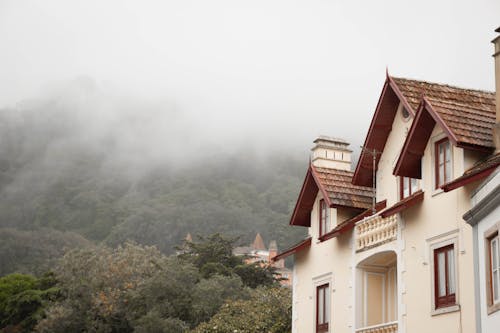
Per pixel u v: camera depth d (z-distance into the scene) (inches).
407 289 849.5
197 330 1636.3
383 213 879.7
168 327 2090.3
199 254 3331.7
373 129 987.9
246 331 1562.5
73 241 7327.8
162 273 2277.3
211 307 2226.9
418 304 825.5
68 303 2413.9
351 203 1037.8
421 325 815.1
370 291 965.2
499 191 664.4
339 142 1152.2
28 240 6830.7
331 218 1052.5
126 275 2453.2
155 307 2190.0
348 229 984.9
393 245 892.0
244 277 3065.9
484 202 697.0
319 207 1095.0
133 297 2263.8
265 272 3107.8
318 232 1086.4
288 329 1520.7
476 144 787.4
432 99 847.7
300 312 1098.1
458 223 781.3
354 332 945.5
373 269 973.8
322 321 1042.1
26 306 2721.5
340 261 1010.1
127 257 2593.5
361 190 1061.8
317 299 1061.8
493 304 690.8
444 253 804.0
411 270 848.3
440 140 838.5
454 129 799.1
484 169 717.3
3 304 2888.8
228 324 1632.6
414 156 868.6
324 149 1139.9
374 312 959.0
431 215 829.2
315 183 1095.0
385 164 992.2
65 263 2662.4
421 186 866.1
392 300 956.6
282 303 1653.5
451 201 799.7
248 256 3408.0
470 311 741.9
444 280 797.2
